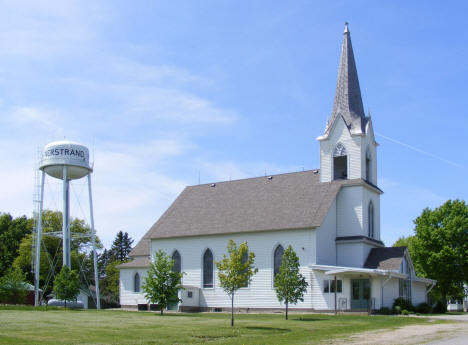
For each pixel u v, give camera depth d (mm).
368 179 66375
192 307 65000
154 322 41656
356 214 62312
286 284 47594
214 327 37812
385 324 41750
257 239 62438
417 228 78875
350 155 64250
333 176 65188
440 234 75875
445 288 77250
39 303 80312
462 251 74500
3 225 104312
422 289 67312
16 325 35969
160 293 50625
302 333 34625
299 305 58375
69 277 62438
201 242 67062
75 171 68062
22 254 95500
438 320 46375
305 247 58906
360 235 61469
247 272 40188
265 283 60875
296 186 67125
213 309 64562
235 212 67500
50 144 68188
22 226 104750
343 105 66938
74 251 103562
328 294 56875
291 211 62531
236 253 40125
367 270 53469
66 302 65125
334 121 66000
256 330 36125
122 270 73125
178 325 39156
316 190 64500
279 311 59312
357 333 34500
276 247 60906
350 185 63094
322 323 42469
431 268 75750
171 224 71438
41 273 96375
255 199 68312
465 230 75312
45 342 27281
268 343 28828
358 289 56438
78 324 38156
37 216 78062
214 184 76250
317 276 57781
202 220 69125
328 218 61219
